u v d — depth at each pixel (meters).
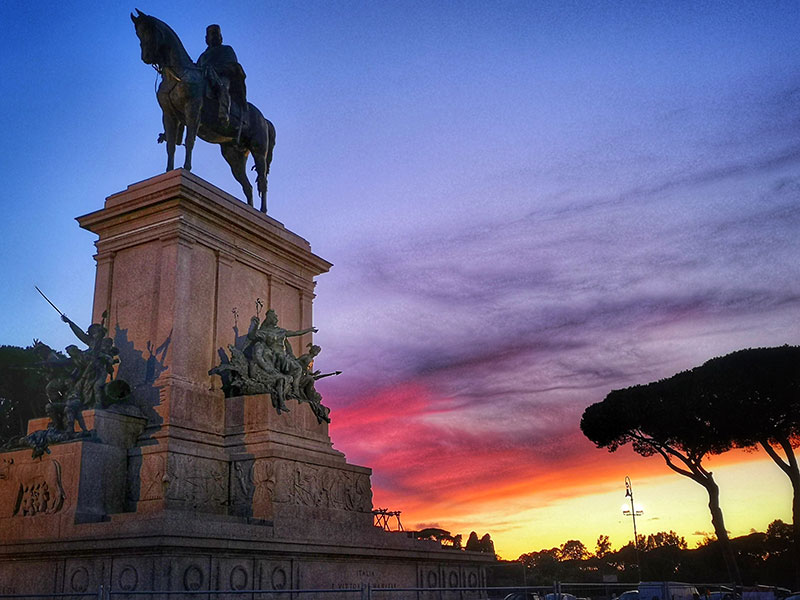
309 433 24.91
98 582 18.48
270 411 23.61
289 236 29.03
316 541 21.64
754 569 67.69
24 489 21.48
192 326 24.62
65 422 22.02
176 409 22.95
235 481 22.80
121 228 26.06
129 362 24.41
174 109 27.25
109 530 18.83
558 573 70.31
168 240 24.98
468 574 28.44
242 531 19.66
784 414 43.34
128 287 25.42
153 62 27.16
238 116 28.94
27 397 51.41
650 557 76.19
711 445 45.38
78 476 20.59
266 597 19.84
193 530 18.28
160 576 17.61
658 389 46.50
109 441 21.81
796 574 42.69
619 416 47.19
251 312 27.14
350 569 23.02
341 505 24.38
